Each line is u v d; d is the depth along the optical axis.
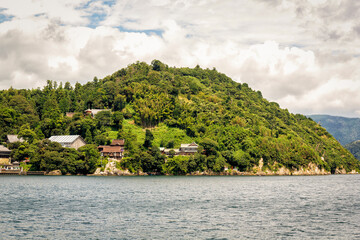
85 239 66.12
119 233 70.50
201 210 96.62
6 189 141.12
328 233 72.19
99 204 104.69
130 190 143.50
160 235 69.44
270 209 99.88
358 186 184.62
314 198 127.31
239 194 136.38
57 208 96.62
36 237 66.94
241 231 73.12
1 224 76.50
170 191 142.75
